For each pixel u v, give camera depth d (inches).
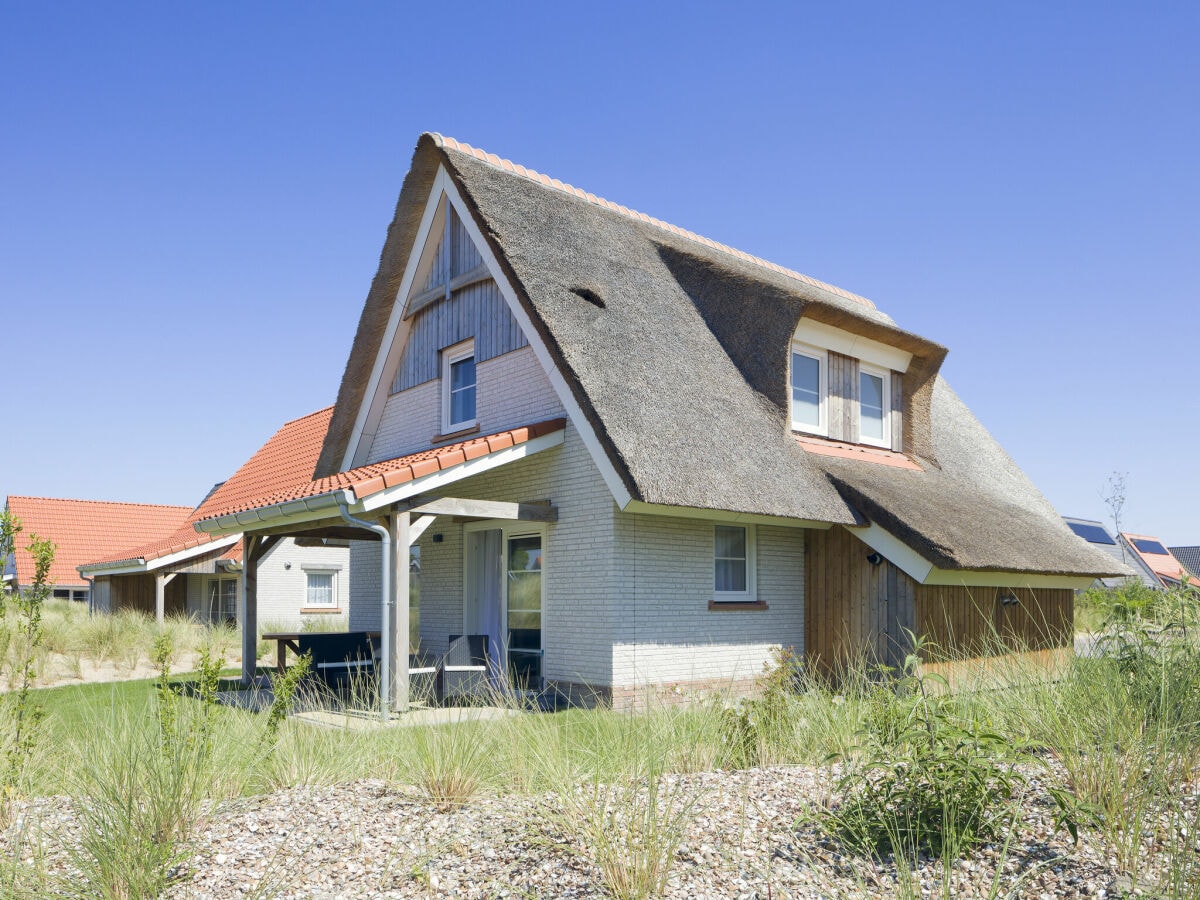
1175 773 186.5
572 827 184.2
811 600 541.3
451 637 558.3
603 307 509.0
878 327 594.9
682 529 486.3
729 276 585.6
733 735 263.7
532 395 520.1
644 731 245.0
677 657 475.5
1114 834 160.7
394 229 602.2
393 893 164.2
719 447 470.3
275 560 1033.5
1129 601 282.7
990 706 250.7
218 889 168.9
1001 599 553.6
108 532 1397.6
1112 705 213.2
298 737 272.1
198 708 246.7
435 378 606.9
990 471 716.7
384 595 422.9
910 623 491.8
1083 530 1153.4
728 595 512.4
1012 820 175.0
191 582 1103.6
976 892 150.2
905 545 490.3
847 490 507.5
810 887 155.7
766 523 506.6
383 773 254.4
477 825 196.1
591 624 464.4
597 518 467.2
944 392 821.2
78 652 657.0
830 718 268.2
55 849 190.7
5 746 253.0
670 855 159.5
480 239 533.6
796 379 581.9
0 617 278.1
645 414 452.8
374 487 413.1
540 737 250.1
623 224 634.2
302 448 986.7
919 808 176.2
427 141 563.8
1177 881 137.6
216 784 225.5
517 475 519.2
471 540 569.3
